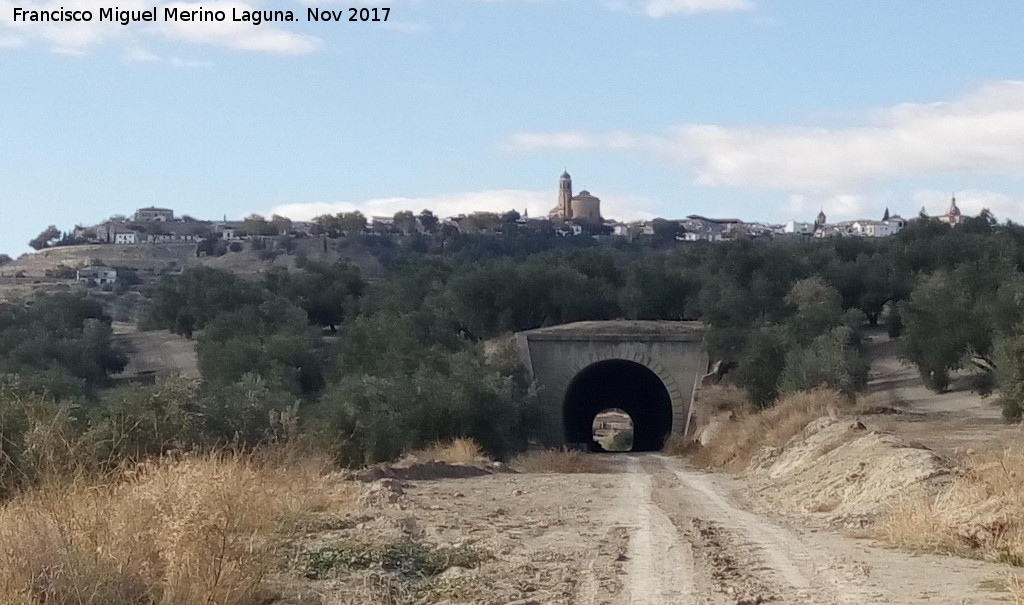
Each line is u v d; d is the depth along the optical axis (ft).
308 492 57.36
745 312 226.58
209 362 234.17
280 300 301.02
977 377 165.89
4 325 296.92
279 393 162.30
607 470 133.90
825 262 262.47
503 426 163.53
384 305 288.30
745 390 194.08
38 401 52.49
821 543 50.85
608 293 276.41
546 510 68.54
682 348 223.51
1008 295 165.99
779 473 98.17
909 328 192.54
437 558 43.42
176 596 31.81
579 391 247.50
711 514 67.77
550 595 36.99
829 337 185.47
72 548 32.17
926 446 82.53
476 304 271.49
